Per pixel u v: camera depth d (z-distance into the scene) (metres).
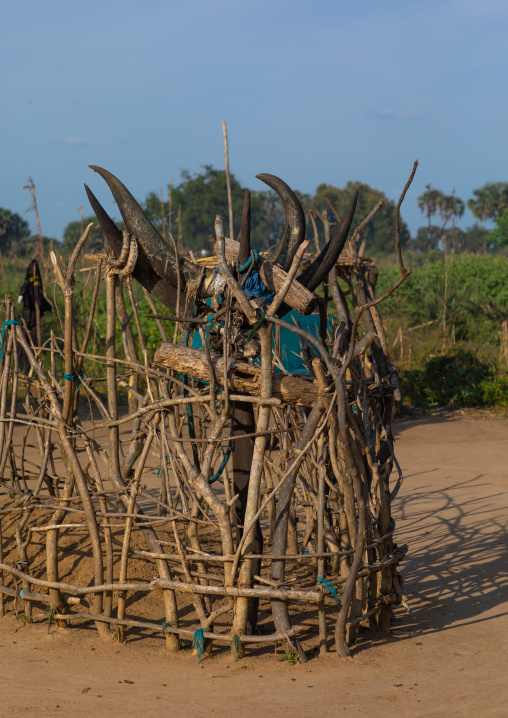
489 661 4.11
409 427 13.38
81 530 5.31
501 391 15.45
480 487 8.68
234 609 4.24
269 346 4.20
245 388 4.30
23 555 4.94
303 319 8.77
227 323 4.20
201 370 4.29
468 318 20.95
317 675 3.95
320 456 4.62
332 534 4.78
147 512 7.07
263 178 4.70
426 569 5.89
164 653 4.31
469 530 6.93
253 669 4.05
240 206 41.31
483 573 5.73
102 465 8.62
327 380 4.21
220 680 3.90
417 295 21.77
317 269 4.55
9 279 19.42
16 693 3.74
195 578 4.45
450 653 4.24
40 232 17.83
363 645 4.40
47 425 4.72
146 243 4.45
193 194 41.16
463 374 16.45
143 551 4.41
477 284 23.03
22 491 5.61
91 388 4.84
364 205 67.56
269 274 4.37
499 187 80.31
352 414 4.41
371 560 4.53
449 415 14.55
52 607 4.66
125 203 4.48
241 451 4.66
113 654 4.30
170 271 4.45
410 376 16.22
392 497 4.87
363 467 4.39
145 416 4.56
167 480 4.53
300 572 5.56
